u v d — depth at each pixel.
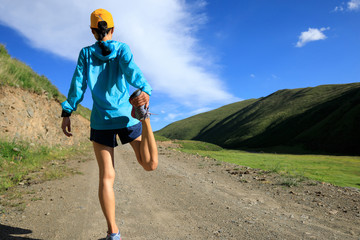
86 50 1.93
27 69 11.69
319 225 2.79
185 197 3.97
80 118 19.36
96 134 1.87
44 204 3.29
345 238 2.41
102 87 1.88
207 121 138.62
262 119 91.88
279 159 11.51
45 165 6.58
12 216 2.76
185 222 2.82
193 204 3.58
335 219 3.02
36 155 7.65
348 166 9.04
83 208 3.19
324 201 3.86
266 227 2.69
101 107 1.85
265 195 4.20
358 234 2.53
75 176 5.35
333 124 58.16
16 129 8.30
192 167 7.34
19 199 3.46
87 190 4.18
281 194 4.28
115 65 1.90
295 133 67.56
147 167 1.77
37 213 2.92
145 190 4.40
